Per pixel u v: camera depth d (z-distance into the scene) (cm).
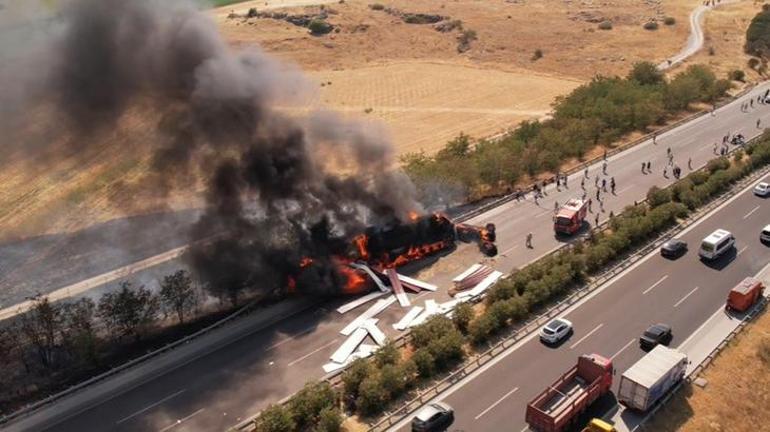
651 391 4141
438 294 5788
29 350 5047
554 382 4578
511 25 16650
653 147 9331
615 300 5588
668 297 5628
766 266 6125
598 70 13750
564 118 10019
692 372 4638
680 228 6856
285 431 4066
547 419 4000
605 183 8119
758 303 5469
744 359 4819
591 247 6197
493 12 17812
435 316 5119
